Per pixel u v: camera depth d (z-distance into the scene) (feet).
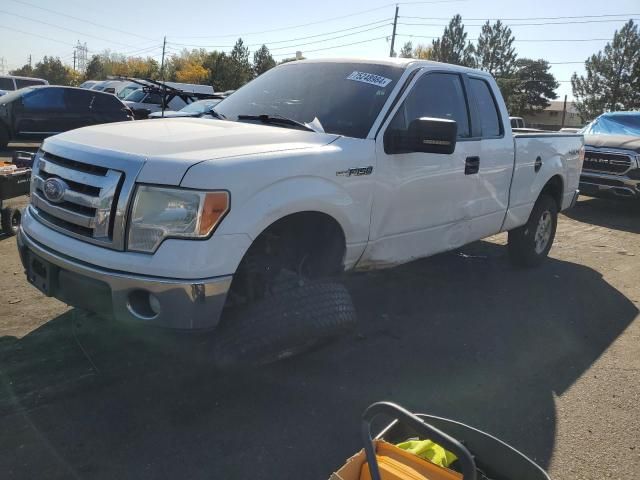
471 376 12.67
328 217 11.87
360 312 16.06
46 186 10.89
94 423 10.05
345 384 11.94
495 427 10.77
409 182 13.67
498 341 14.65
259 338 10.07
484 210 17.10
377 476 6.37
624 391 12.42
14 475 8.70
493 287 19.03
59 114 48.01
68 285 10.34
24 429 9.77
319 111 13.62
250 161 10.21
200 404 10.82
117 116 50.98
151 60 252.01
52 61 304.71
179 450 9.50
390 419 10.75
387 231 13.47
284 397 11.28
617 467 9.84
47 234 10.78
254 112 14.34
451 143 12.27
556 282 20.02
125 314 9.77
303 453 9.64
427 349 13.91
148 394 11.02
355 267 13.17
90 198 10.03
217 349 10.50
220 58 195.93
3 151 47.26
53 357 12.14
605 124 38.27
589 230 29.76
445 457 7.67
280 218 10.71
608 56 193.16
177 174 9.53
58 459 9.10
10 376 11.33
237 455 9.48
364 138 12.66
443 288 18.61
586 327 15.98
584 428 10.93
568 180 21.86
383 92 13.60
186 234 9.50
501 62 223.10
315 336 10.34
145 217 9.57
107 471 8.90
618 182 33.17
